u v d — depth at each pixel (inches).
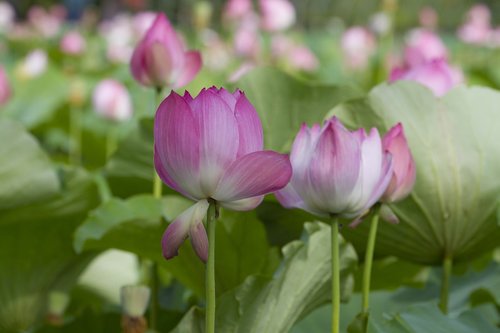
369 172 83.8
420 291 114.7
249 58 310.0
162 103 80.0
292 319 92.7
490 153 103.4
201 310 89.1
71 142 234.4
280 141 108.4
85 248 106.3
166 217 101.0
